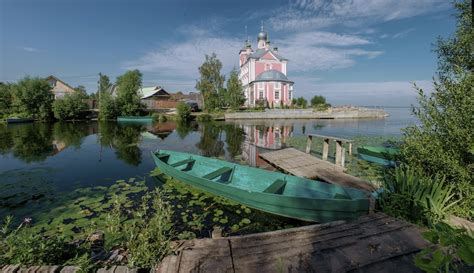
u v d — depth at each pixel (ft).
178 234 13.09
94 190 19.44
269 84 122.31
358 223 11.39
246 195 15.25
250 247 9.48
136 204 16.65
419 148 14.73
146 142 45.21
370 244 9.55
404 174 14.39
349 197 13.91
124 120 89.92
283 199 13.79
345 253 9.01
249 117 100.27
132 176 23.43
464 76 13.37
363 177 22.25
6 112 89.04
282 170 25.58
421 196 12.59
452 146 13.44
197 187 18.70
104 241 10.14
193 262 8.57
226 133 59.41
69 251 9.14
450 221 11.66
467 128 12.69
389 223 11.34
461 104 13.15
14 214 15.12
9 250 8.39
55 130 62.28
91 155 33.58
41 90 86.12
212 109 113.19
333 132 62.34
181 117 89.71
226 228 13.98
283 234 10.44
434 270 3.89
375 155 27.91
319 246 9.46
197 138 50.93
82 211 15.38
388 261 8.56
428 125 14.56
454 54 15.56
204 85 113.09
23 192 19.06
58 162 29.32
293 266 8.33
